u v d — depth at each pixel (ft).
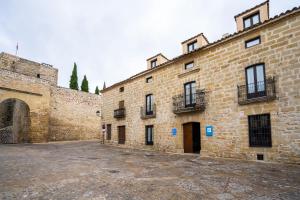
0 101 61.21
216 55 37.19
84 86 131.44
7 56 79.36
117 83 63.67
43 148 50.29
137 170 22.84
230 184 16.81
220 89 35.70
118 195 13.98
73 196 13.69
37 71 89.15
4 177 18.75
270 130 28.76
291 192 14.58
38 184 16.55
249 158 30.27
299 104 26.25
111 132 64.85
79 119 90.02
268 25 30.37
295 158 25.79
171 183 17.20
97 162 28.68
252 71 31.99
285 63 28.14
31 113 68.59
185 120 41.34
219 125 34.99
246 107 31.58
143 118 52.31
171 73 46.14
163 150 45.21
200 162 29.14
